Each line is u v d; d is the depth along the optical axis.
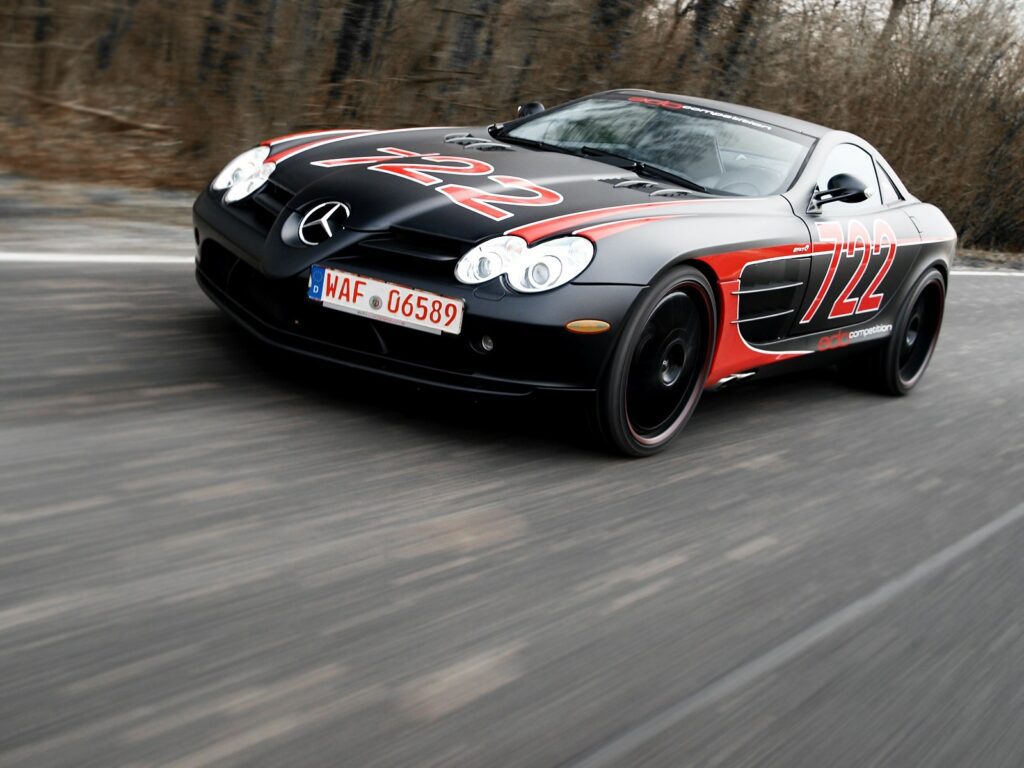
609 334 3.13
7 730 1.64
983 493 3.81
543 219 3.21
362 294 3.12
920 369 5.33
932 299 5.30
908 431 4.52
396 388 3.64
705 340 3.59
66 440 2.79
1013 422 5.00
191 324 3.96
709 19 10.62
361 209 3.24
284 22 7.77
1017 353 6.96
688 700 2.09
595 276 3.10
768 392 4.82
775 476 3.59
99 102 7.49
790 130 4.55
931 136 14.05
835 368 5.59
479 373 3.11
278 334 3.30
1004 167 15.12
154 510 2.48
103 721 1.70
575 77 9.70
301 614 2.14
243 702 1.81
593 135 4.31
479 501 2.89
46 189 6.08
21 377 3.19
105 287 4.27
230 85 7.46
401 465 3.03
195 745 1.68
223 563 2.29
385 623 2.17
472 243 3.09
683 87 10.52
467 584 2.41
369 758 1.73
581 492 3.10
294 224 3.28
